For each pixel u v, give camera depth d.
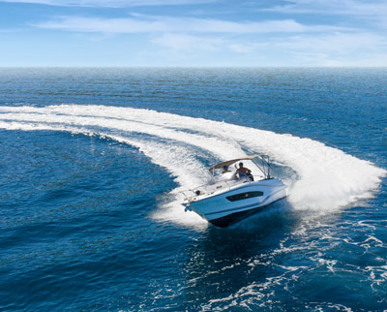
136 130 34.75
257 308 10.77
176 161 25.61
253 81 118.94
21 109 49.03
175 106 50.84
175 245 14.77
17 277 12.54
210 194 16.22
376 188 19.80
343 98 60.97
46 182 22.59
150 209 18.41
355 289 11.41
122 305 11.05
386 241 14.36
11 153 29.28
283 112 44.75
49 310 10.86
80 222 17.02
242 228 16.23
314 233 15.36
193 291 11.70
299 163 23.64
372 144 28.73
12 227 16.45
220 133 31.52
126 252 14.23
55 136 34.66
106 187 21.59
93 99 61.03
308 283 11.84
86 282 12.28
